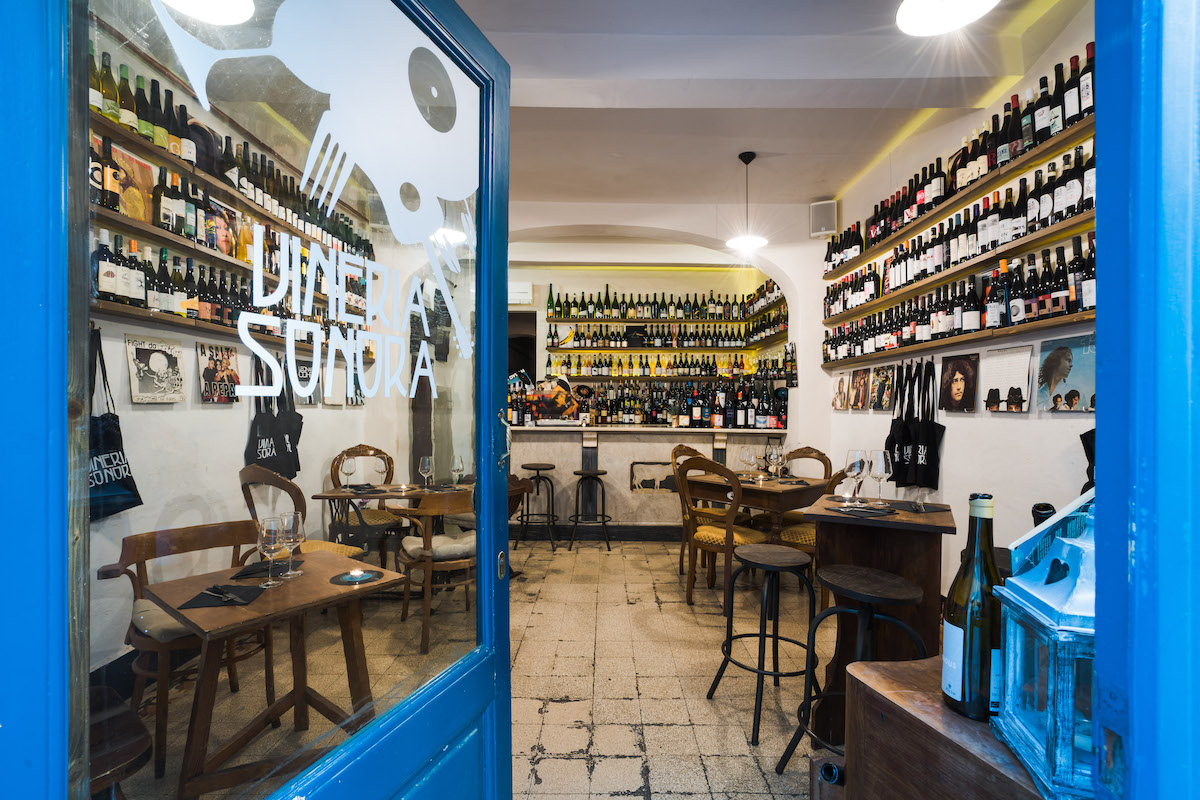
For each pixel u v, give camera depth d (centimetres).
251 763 81
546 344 721
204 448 76
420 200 110
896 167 403
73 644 56
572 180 468
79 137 57
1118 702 48
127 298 66
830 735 207
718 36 290
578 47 290
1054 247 257
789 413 545
